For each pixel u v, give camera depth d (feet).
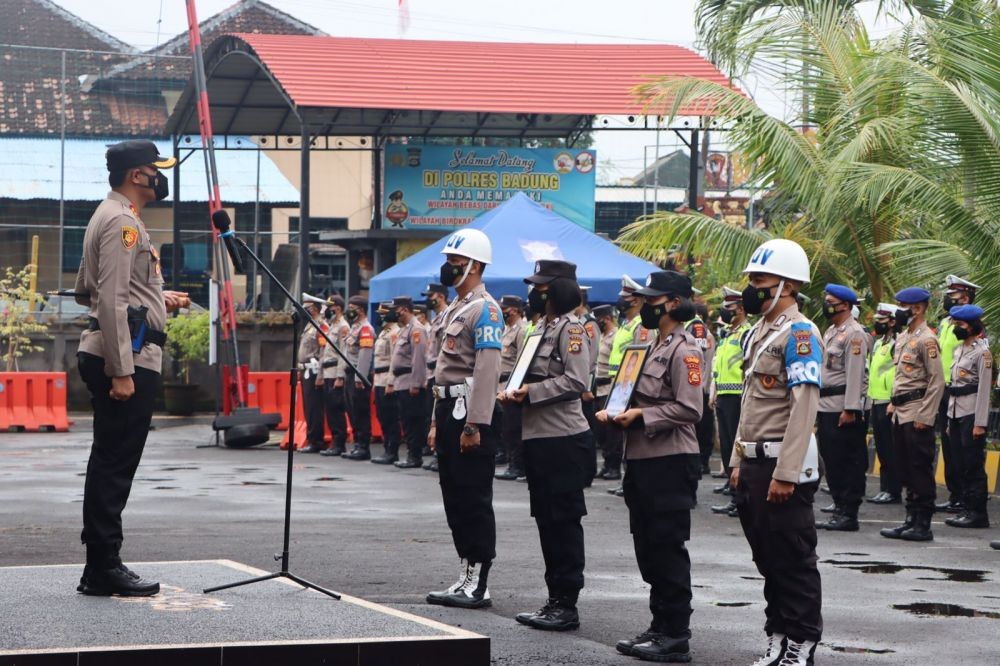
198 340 95.25
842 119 62.39
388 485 52.80
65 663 18.92
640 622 26.61
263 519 41.75
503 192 97.50
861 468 42.73
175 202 105.29
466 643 20.81
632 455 24.17
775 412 22.33
